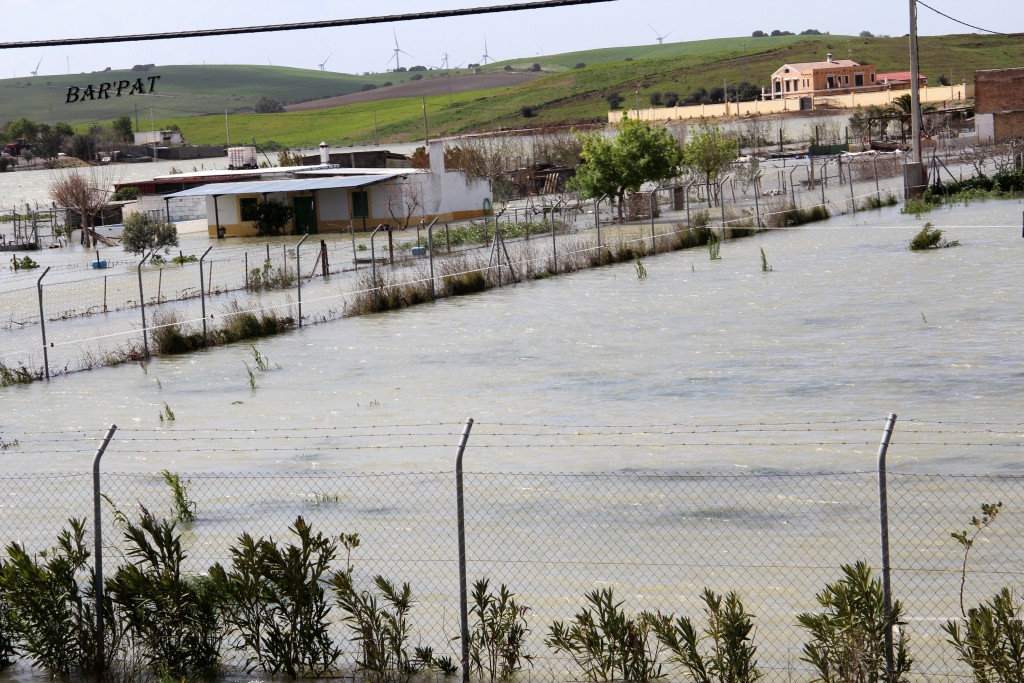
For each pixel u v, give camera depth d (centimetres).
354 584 1380
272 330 3794
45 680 1152
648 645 1136
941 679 1044
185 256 6956
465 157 10219
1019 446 1872
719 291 4038
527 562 1427
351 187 8250
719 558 1405
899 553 1389
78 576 1454
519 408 2420
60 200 9275
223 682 1126
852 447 1928
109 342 3741
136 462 2089
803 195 7838
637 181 7106
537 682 1093
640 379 2666
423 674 1128
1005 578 1291
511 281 4762
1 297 5234
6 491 1908
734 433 2088
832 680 1006
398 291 4284
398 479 1866
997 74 10750
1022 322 3048
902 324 3147
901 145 11219
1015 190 6856
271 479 1902
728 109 19938
